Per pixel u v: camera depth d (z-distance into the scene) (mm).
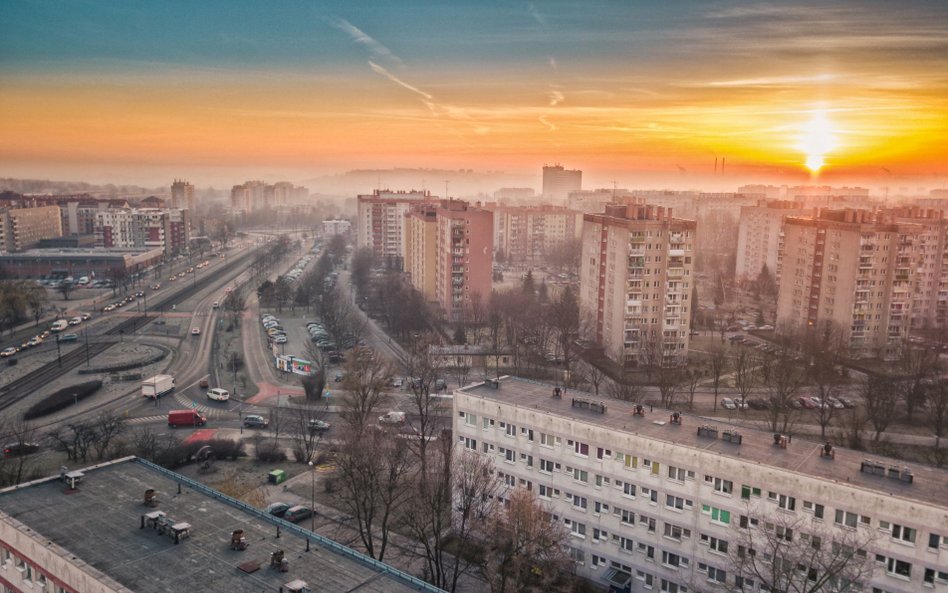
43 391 179250
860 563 70438
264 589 60844
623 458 91812
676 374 191750
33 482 80062
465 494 95938
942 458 143000
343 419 151625
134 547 66938
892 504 72812
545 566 87875
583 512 96125
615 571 93250
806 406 175125
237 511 75062
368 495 107000
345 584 62250
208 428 157000
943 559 70188
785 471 79375
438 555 92375
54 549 65438
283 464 135875
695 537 86562
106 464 86000
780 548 76562
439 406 165000
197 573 62812
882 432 157875
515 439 102188
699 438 90250
